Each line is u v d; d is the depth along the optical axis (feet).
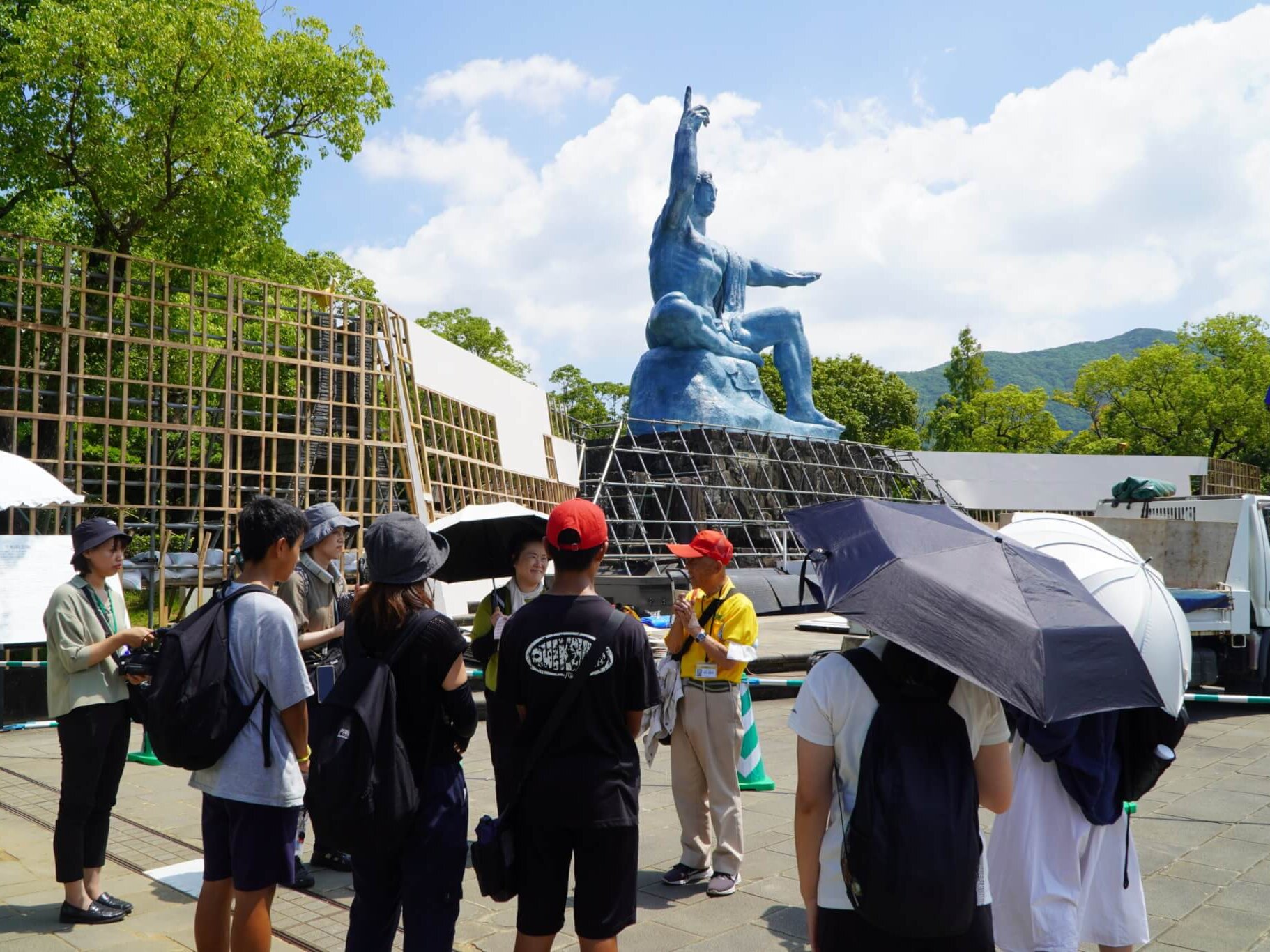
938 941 8.65
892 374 169.89
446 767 10.68
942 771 8.29
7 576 31.17
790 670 43.83
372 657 10.43
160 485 38.24
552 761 10.59
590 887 10.55
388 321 46.83
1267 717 35.68
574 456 78.59
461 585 48.26
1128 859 12.14
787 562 81.15
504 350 141.59
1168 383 139.64
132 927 14.66
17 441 40.65
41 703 31.73
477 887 17.07
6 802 21.97
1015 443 159.74
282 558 12.10
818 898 8.99
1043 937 11.37
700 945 14.51
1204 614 36.04
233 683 11.37
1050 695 8.00
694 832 17.15
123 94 44.68
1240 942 14.93
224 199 48.70
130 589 37.42
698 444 87.20
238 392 40.63
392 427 45.80
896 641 8.25
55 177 47.34
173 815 21.31
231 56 47.50
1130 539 38.75
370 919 10.51
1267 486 140.15
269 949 11.37
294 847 11.68
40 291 35.88
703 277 95.71
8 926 14.56
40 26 43.34
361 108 60.13
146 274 49.32
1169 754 11.53
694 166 93.66
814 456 96.22
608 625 10.82
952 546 9.32
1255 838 20.34
